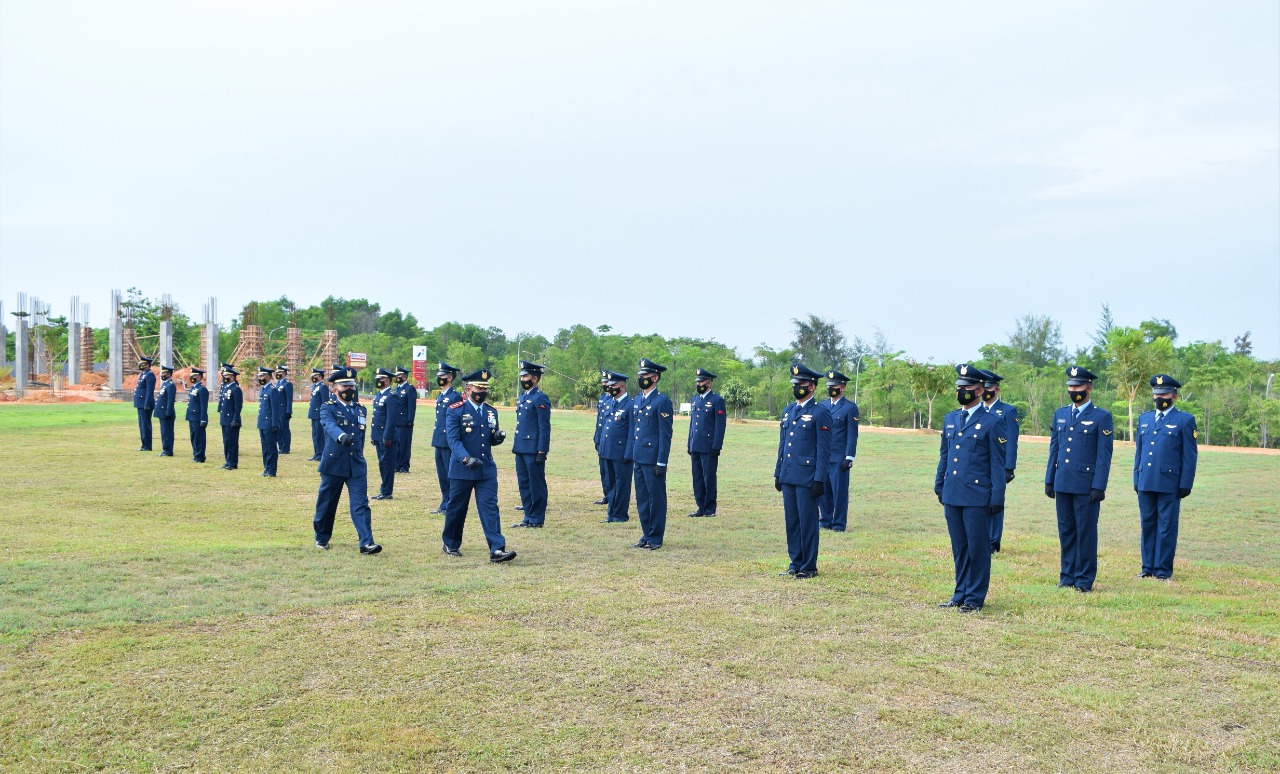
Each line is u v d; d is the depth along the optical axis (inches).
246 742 199.3
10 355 3095.5
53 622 286.4
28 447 932.0
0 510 526.0
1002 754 200.2
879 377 2256.4
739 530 517.7
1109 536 526.3
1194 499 699.4
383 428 628.4
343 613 307.3
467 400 418.3
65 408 1658.5
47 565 368.2
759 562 414.9
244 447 1006.4
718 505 633.0
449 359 3085.6
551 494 679.7
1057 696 236.4
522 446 523.5
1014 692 239.5
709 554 437.7
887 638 288.8
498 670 249.8
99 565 371.6
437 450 556.7
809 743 204.4
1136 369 1599.4
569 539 479.2
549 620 302.5
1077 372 379.9
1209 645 283.9
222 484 680.4
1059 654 273.4
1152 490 402.9
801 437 382.9
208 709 216.8
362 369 2650.1
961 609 326.6
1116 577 402.6
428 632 285.4
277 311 4015.8
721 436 588.4
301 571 375.6
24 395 2140.7
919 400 2103.8
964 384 337.1
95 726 205.9
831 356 3206.2
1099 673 255.8
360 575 370.3
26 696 222.8
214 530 478.6
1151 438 407.8
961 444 335.3
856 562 418.3
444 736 204.4
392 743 199.8
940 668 258.4
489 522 413.4
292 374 2581.2
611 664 256.1
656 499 450.6
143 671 242.7
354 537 469.1
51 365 2603.3
